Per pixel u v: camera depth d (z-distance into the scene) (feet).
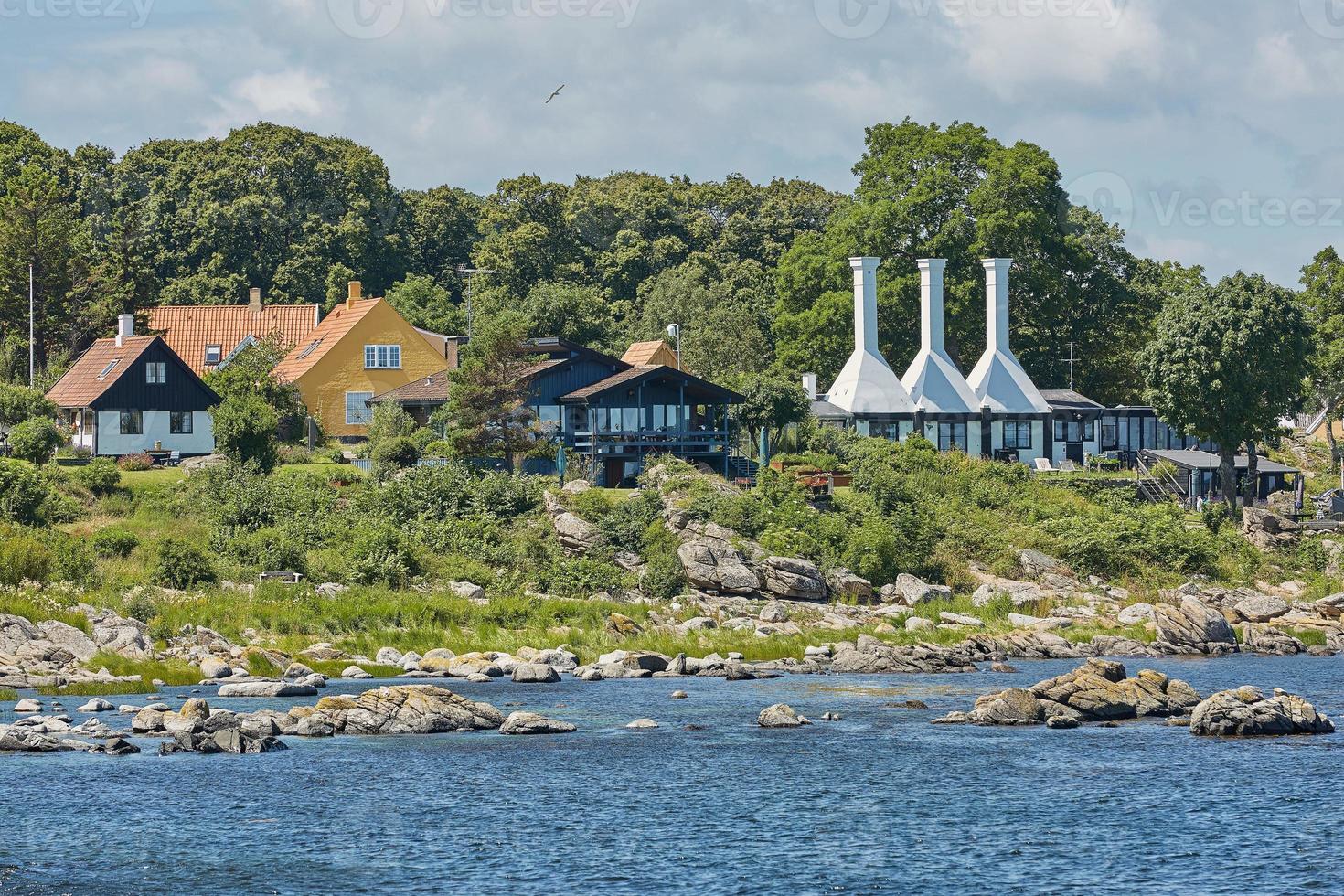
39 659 588.09
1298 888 329.72
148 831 368.89
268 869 342.23
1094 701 528.22
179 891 328.08
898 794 407.85
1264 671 655.76
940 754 458.09
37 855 350.64
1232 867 343.87
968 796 405.18
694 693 577.84
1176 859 349.41
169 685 570.05
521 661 636.07
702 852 355.15
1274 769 437.17
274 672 598.34
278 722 490.90
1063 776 428.15
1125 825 377.30
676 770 435.53
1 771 424.46
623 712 529.86
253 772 428.15
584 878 336.70
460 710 500.74
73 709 514.27
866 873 339.98
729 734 488.85
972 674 641.81
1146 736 490.08
